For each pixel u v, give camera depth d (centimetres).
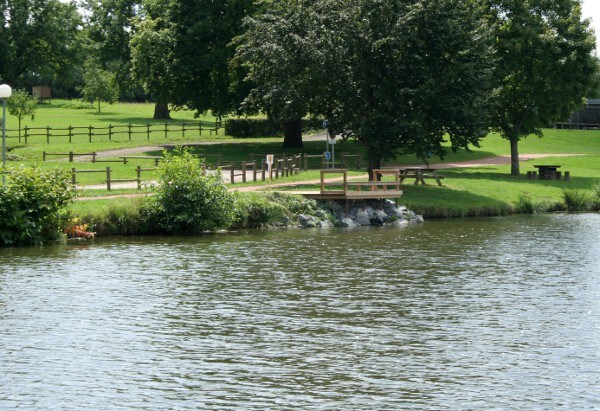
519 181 5441
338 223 3912
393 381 1590
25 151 5997
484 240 3400
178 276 2536
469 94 4497
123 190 3944
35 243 3144
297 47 4453
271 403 1477
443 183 5031
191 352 1764
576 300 2247
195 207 3519
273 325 1978
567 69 5672
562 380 1596
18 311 2081
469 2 4650
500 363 1695
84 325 1961
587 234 3622
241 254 2961
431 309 2139
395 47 4403
